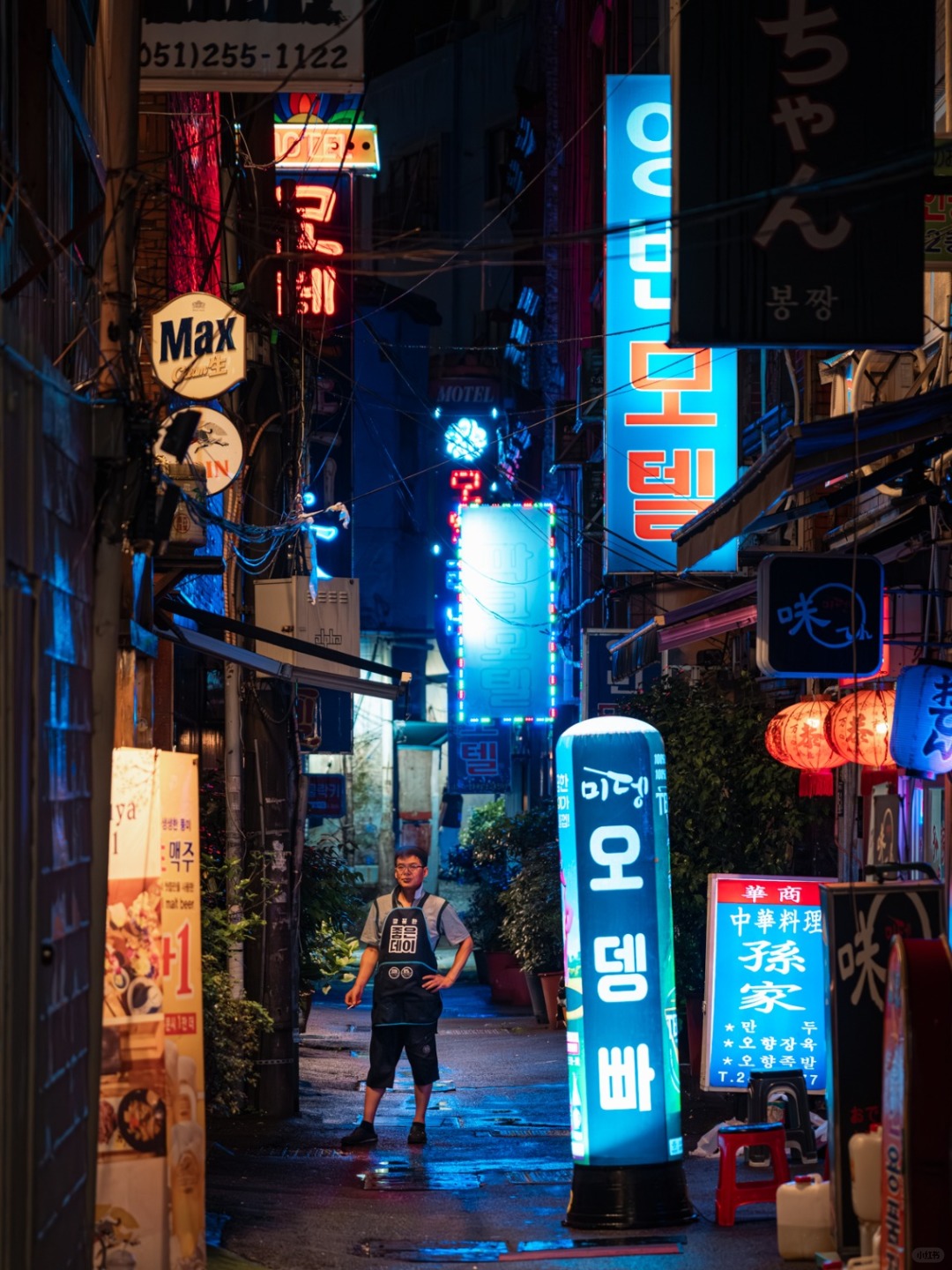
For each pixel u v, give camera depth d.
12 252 8.26
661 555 16.64
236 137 13.29
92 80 11.28
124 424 6.32
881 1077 7.13
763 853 14.73
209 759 17.72
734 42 8.45
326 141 23.66
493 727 34.38
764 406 18.14
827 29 8.46
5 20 8.49
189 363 10.07
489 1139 11.98
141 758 6.96
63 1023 5.30
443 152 49.09
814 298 8.34
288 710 13.84
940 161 8.95
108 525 6.30
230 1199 9.39
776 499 8.16
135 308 7.83
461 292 48.97
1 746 4.46
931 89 8.48
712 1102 13.53
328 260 8.38
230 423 11.27
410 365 46.22
